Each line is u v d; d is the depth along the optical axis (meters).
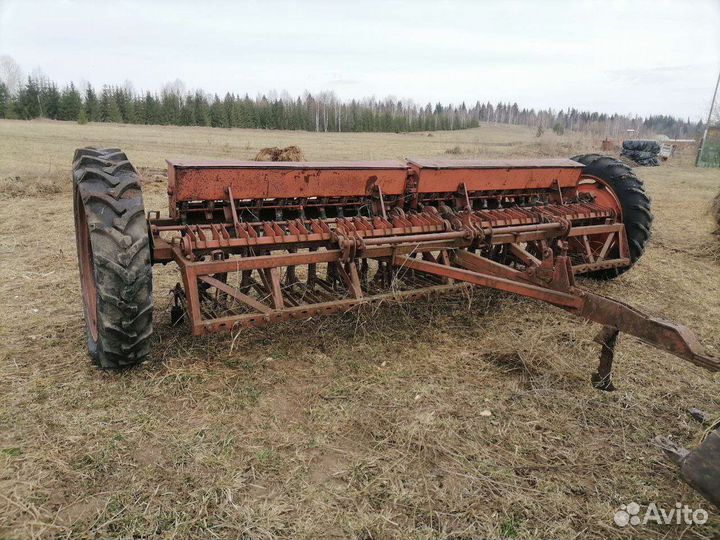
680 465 2.32
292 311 3.60
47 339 4.00
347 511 2.43
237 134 52.72
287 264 3.63
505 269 3.76
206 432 2.95
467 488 2.61
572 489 2.64
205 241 3.50
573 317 4.77
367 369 3.73
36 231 7.80
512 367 3.85
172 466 2.67
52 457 2.68
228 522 2.33
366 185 4.50
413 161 4.82
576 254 5.54
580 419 3.23
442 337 4.29
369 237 4.00
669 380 3.73
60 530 2.25
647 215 5.51
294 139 45.84
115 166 3.44
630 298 5.56
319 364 3.77
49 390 3.28
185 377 3.49
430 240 4.05
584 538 2.35
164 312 4.54
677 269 6.87
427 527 2.36
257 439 2.92
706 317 5.11
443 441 2.96
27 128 42.28
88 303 3.84
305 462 2.74
